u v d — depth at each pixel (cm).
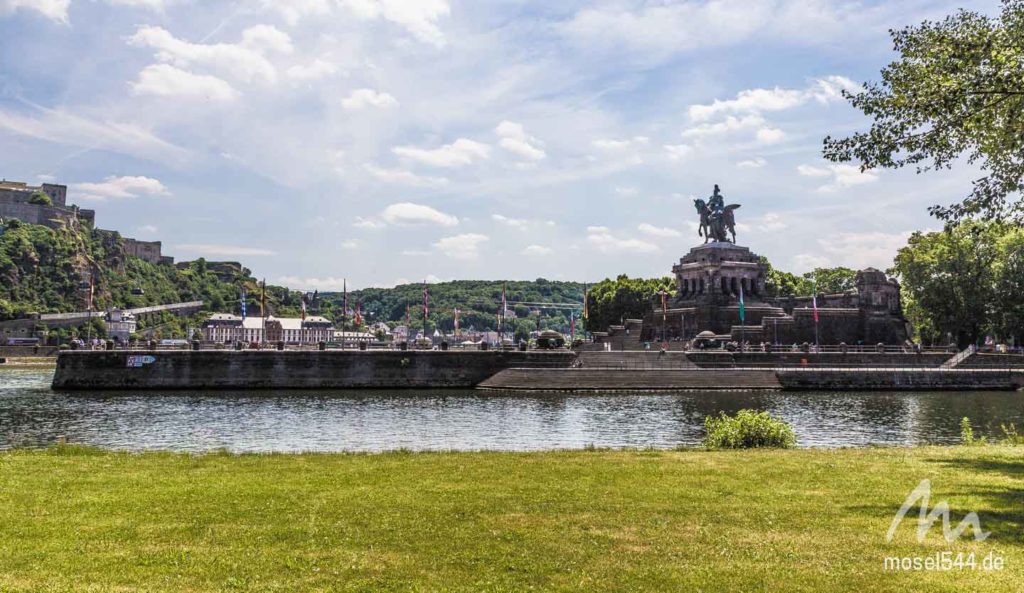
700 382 10844
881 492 2519
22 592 1578
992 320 14262
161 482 2742
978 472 2903
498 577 1680
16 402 8588
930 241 14562
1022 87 2930
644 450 3850
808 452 3622
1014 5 3184
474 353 11006
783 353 12106
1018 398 9675
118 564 1761
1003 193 3297
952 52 3114
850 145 3422
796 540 1938
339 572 1712
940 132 3203
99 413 7512
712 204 16562
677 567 1734
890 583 1622
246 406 8225
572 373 10694
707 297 15375
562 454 3569
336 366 10725
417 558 1809
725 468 3038
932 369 11312
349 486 2666
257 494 2512
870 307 15012
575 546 1898
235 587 1619
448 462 3262
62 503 2367
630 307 18650
